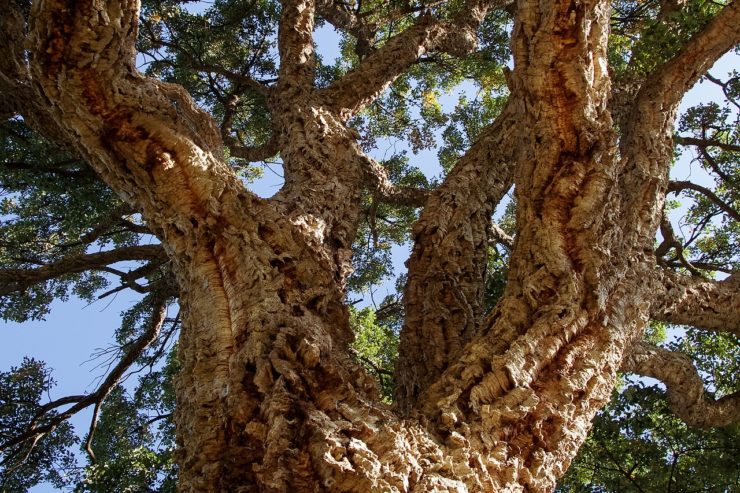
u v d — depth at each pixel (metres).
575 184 3.08
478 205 4.30
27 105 4.65
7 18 4.86
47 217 7.96
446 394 2.59
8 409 7.02
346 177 4.18
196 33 8.65
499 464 2.32
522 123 3.25
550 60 3.06
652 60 4.80
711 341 6.78
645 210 3.61
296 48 5.29
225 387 2.45
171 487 6.31
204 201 2.90
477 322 3.74
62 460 7.55
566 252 3.00
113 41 2.70
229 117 8.43
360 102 5.19
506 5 8.24
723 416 4.42
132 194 3.01
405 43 5.78
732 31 3.97
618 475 6.28
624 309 3.04
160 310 6.89
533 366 2.63
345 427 2.21
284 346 2.44
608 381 2.78
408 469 2.14
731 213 6.04
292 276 2.84
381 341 7.71
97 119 2.79
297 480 2.08
